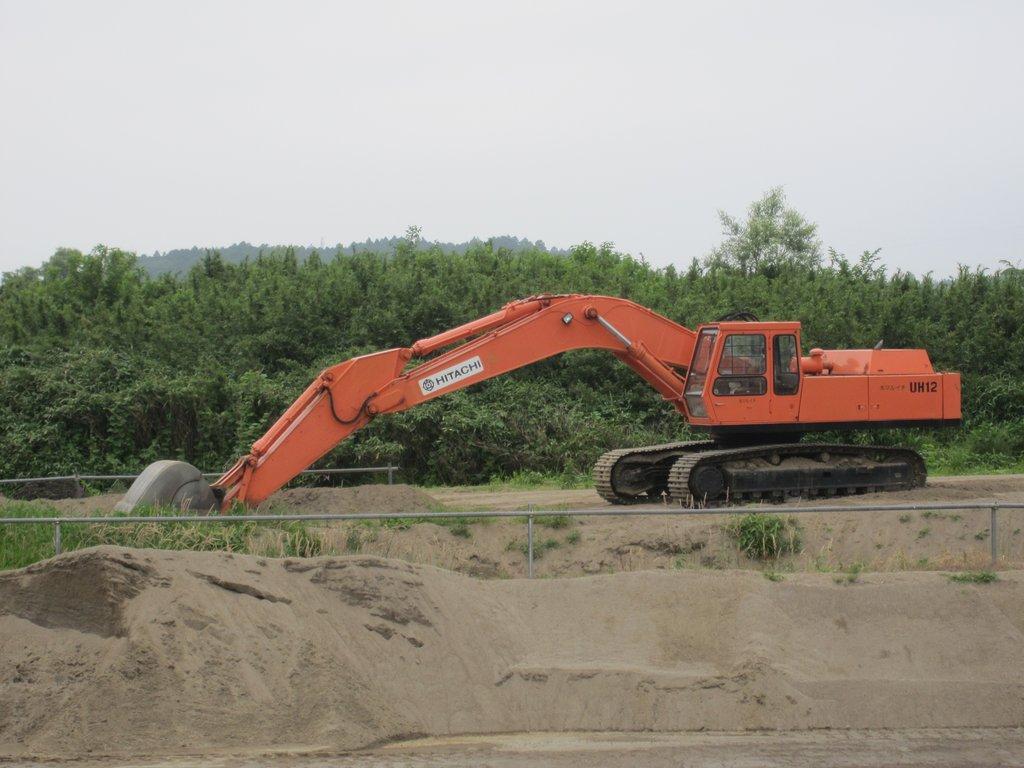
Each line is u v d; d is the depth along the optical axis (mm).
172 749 8555
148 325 30188
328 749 8727
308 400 15961
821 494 18297
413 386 16438
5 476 23469
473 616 10703
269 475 15469
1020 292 35281
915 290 36562
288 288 31891
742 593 11016
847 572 12086
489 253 38812
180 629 9273
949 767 8484
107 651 9203
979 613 10945
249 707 8961
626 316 18297
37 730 8711
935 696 9883
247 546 13672
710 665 10258
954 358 32031
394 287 31844
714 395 18125
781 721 9578
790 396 18406
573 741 9180
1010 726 9648
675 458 18984
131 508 14234
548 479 24344
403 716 9430
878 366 19016
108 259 34875
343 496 18016
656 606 11039
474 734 9438
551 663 10258
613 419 27500
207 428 24781
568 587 11359
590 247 42250
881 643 10594
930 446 27000
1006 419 29438
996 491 18844
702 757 8695
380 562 10820
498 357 17219
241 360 28500
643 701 9727
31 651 9352
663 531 15422
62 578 9664
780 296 36125
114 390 25328
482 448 25234
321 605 10203
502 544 15289
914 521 16062
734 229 51312
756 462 18109
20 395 24859
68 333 29609
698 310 33156
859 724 9617
